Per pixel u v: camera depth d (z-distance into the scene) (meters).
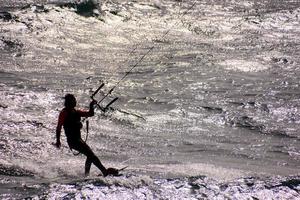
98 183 26.44
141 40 97.00
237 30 113.50
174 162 36.41
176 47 92.44
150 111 52.88
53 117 45.91
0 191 25.94
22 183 27.56
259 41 102.75
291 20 128.50
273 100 60.31
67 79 63.69
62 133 41.03
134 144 41.19
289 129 49.50
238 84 67.88
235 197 25.58
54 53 78.81
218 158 39.06
